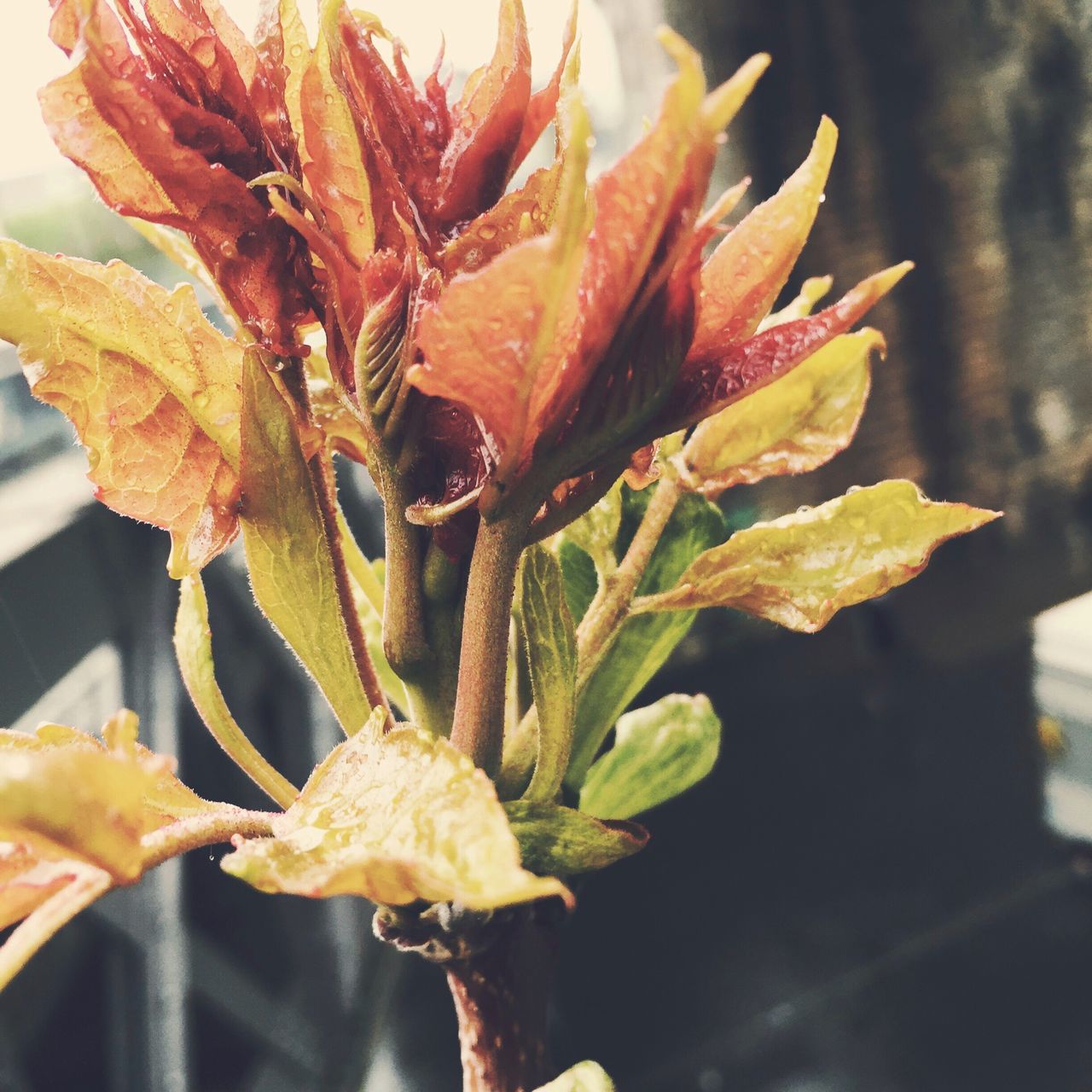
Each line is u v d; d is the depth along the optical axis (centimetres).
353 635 15
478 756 14
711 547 17
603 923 60
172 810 14
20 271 13
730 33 50
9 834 12
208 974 46
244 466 14
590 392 12
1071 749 66
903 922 63
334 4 13
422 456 14
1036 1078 54
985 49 54
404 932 15
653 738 17
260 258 14
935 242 56
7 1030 41
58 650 39
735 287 13
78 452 53
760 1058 58
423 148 14
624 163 11
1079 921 62
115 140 13
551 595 14
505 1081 16
